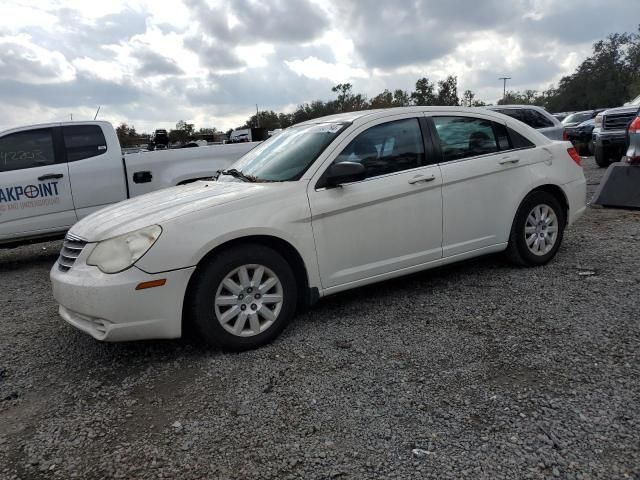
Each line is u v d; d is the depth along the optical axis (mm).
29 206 7094
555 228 5336
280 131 5301
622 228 6840
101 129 7547
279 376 3416
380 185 4281
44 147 7234
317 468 2508
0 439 2936
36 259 8164
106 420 3053
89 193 7371
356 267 4250
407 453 2570
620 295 4383
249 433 2818
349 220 4152
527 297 4504
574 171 5492
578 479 2311
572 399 2914
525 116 10883
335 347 3793
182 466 2586
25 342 4379
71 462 2682
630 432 2598
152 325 3525
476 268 5422
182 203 3879
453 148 4742
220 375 3480
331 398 3109
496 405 2914
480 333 3857
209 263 3643
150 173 7637
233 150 8086
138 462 2643
